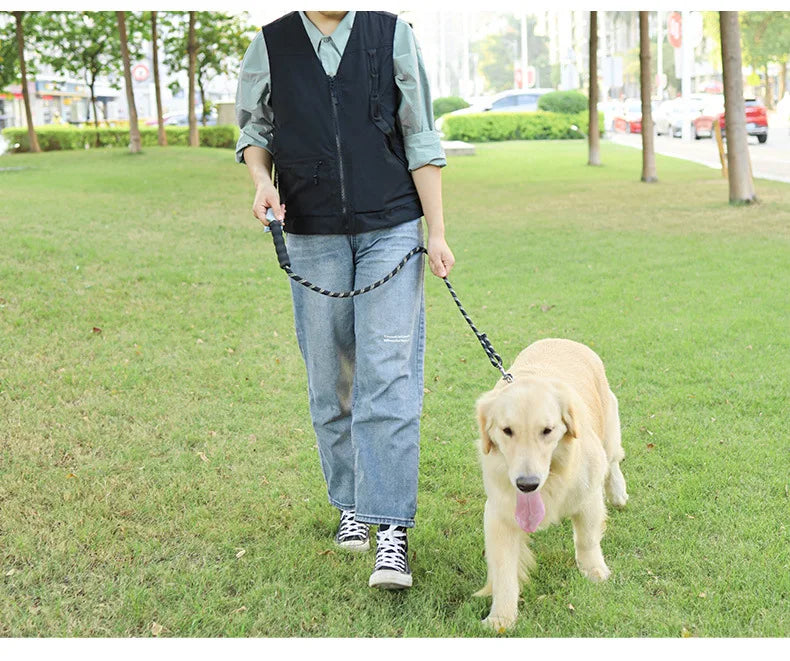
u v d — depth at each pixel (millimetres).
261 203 3279
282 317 7711
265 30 3291
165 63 31906
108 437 4852
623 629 2994
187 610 3143
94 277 8781
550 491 3121
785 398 5230
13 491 4129
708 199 14867
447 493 4188
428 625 3059
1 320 7105
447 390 5715
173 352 6586
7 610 3131
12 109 49938
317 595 3283
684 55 35688
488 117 37969
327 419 3559
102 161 22422
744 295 7859
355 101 3225
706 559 3422
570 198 16125
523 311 7750
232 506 4023
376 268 3297
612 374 5855
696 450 4512
